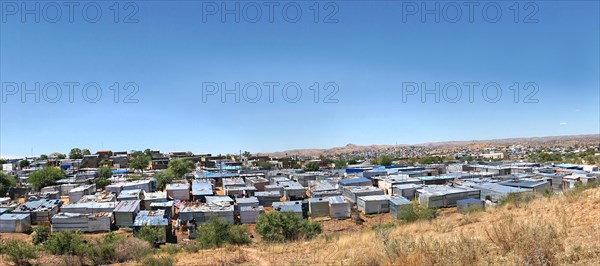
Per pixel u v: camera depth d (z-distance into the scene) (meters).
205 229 20.88
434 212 31.20
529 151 154.50
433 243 8.23
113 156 108.25
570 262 6.42
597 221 9.34
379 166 83.25
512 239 7.41
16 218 33.62
